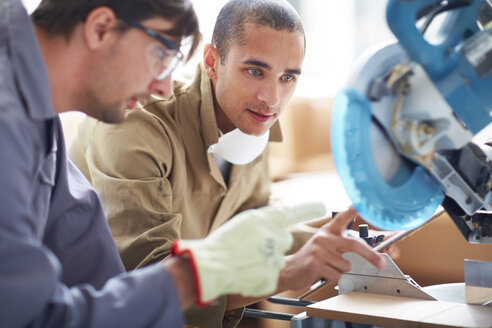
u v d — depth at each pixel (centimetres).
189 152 144
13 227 70
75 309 71
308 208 87
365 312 100
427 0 83
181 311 75
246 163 149
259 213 82
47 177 93
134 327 73
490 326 91
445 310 99
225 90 133
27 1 230
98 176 135
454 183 93
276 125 167
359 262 112
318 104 288
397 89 83
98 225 111
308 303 123
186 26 87
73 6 83
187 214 146
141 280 75
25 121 76
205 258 75
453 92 84
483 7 88
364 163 82
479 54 84
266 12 127
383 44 85
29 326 70
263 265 77
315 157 286
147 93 89
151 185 130
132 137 133
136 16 82
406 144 84
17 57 79
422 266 165
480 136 125
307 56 379
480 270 102
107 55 83
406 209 88
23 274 68
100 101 87
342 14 373
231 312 126
